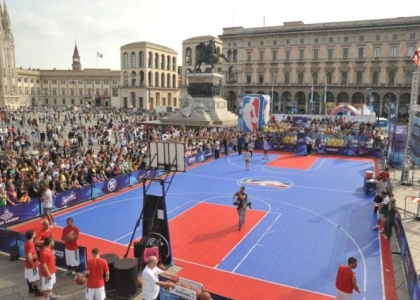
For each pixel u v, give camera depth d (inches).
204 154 1423.5
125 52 5064.0
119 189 978.7
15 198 735.1
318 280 498.9
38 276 446.9
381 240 642.2
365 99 3683.6
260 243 625.6
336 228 701.9
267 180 1111.0
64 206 816.3
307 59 3907.5
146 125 2246.6
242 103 1973.4
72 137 1641.2
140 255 517.3
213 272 519.2
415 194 932.6
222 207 834.2
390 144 1327.5
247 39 4190.5
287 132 1852.9
